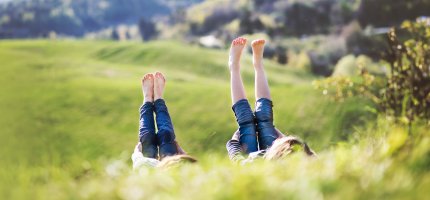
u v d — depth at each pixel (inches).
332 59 4424.2
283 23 6250.0
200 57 3614.7
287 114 1565.0
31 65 2866.6
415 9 5191.9
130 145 1574.8
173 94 1989.4
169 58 3629.4
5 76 2610.7
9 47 3772.1
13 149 1486.2
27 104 1955.0
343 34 4822.8
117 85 2288.4
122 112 1904.5
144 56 3690.9
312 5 6156.5
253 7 7317.9
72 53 3796.8
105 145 1568.7
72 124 1736.0
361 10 5506.9
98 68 3083.2
